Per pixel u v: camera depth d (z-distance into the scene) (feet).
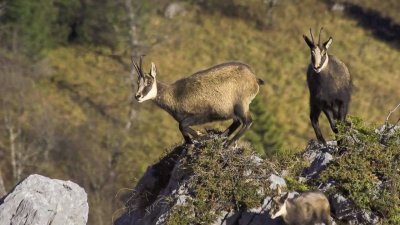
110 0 650.84
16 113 547.08
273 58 631.97
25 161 508.53
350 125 154.92
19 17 639.35
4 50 622.95
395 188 140.26
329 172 144.97
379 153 145.79
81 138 523.70
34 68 602.03
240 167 145.07
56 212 148.05
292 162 153.48
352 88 161.48
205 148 147.95
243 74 150.61
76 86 597.11
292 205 128.06
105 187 482.28
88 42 650.43
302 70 613.52
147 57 632.79
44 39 640.99
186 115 151.12
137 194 168.04
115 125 552.41
